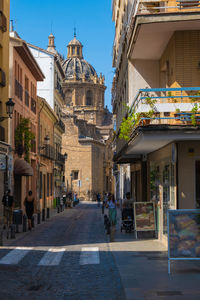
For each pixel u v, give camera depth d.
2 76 25.53
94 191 89.44
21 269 11.59
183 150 14.03
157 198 18.19
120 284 9.52
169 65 16.12
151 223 17.88
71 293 9.00
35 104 38.84
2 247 15.61
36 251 14.70
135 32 15.23
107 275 10.70
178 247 10.56
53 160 51.53
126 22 22.48
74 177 88.56
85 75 109.62
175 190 14.13
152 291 8.76
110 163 99.12
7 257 13.38
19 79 32.59
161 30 14.92
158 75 18.86
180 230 10.57
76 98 107.62
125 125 16.33
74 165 88.19
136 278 10.05
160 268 11.26
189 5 15.24
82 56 114.31
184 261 12.27
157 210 17.97
